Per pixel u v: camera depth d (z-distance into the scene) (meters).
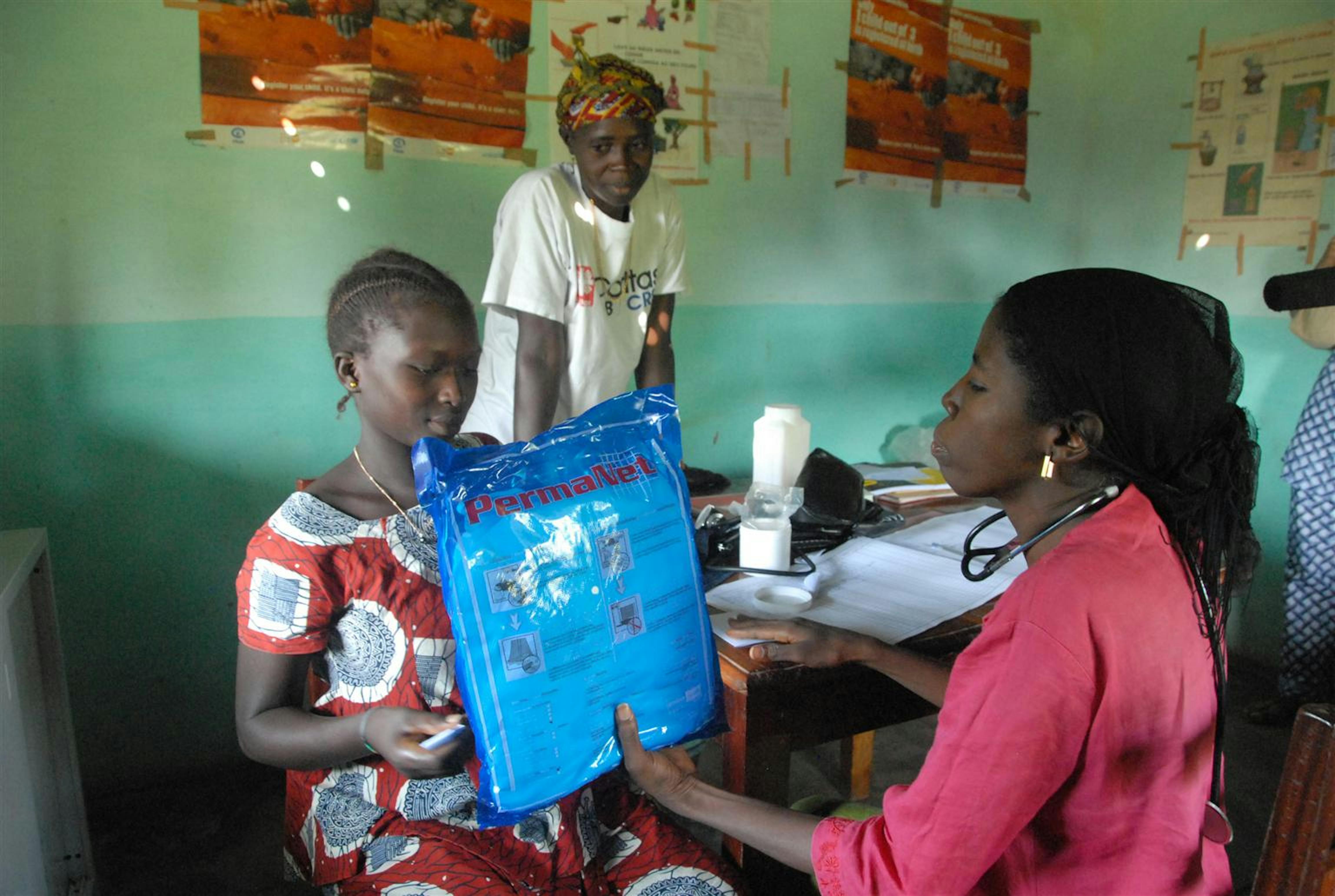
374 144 1.93
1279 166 2.47
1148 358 0.68
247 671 0.85
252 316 1.88
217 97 1.78
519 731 0.73
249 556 0.83
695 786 0.85
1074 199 3.01
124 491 1.83
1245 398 2.62
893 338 2.75
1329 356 2.19
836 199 2.55
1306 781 0.58
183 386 1.84
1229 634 2.71
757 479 1.59
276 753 0.82
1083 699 0.64
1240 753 2.14
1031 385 0.71
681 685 0.83
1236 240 2.59
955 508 1.67
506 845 0.88
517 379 1.78
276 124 1.84
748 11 2.32
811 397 2.64
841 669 0.99
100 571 1.83
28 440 1.74
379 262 0.90
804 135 2.46
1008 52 2.77
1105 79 2.92
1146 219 2.84
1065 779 0.67
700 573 0.86
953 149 2.73
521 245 1.72
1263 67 2.49
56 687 1.29
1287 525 2.52
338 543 0.83
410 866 0.85
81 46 1.67
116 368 1.78
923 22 2.59
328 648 0.88
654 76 2.22
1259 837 1.82
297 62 1.84
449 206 2.03
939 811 0.68
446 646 0.86
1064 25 2.86
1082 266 3.07
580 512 0.77
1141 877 0.69
